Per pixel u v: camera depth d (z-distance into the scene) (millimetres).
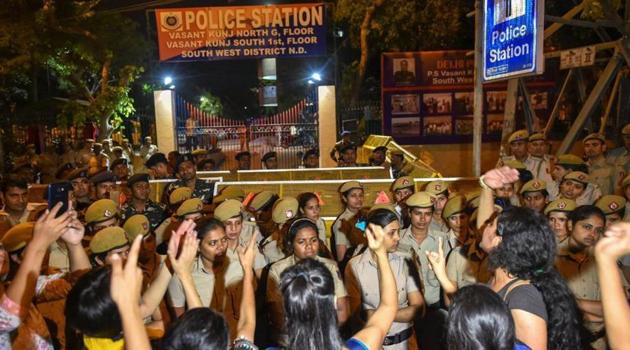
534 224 2752
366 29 19906
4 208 6184
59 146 15867
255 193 7223
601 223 4195
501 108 17141
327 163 16984
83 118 18531
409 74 17328
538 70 7375
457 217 5273
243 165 11234
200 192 7816
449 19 18969
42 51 17078
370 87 24656
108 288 2426
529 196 5551
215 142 17062
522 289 2699
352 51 25109
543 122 16875
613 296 2207
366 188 7719
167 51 16031
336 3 21141
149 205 7098
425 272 5125
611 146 12320
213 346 2111
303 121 17703
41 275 3914
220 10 15914
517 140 7508
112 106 19141
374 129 18844
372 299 4406
